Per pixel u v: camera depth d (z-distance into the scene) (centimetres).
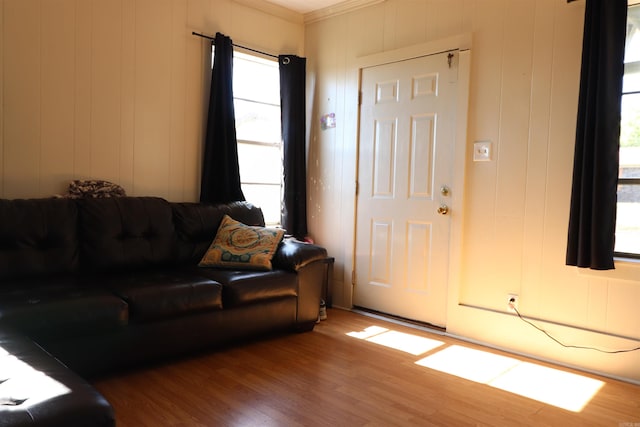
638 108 258
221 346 292
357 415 207
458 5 322
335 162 401
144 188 334
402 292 359
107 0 308
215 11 363
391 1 360
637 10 258
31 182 284
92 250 273
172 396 220
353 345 300
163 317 242
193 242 323
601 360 263
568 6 274
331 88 403
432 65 337
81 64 300
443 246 333
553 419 209
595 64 251
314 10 407
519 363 276
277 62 406
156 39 333
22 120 279
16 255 245
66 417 117
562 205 278
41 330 199
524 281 294
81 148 303
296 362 268
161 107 338
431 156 339
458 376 255
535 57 288
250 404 214
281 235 321
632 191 260
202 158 364
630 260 255
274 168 418
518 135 295
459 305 320
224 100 358
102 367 226
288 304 305
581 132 257
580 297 272
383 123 367
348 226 392
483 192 311
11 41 272
